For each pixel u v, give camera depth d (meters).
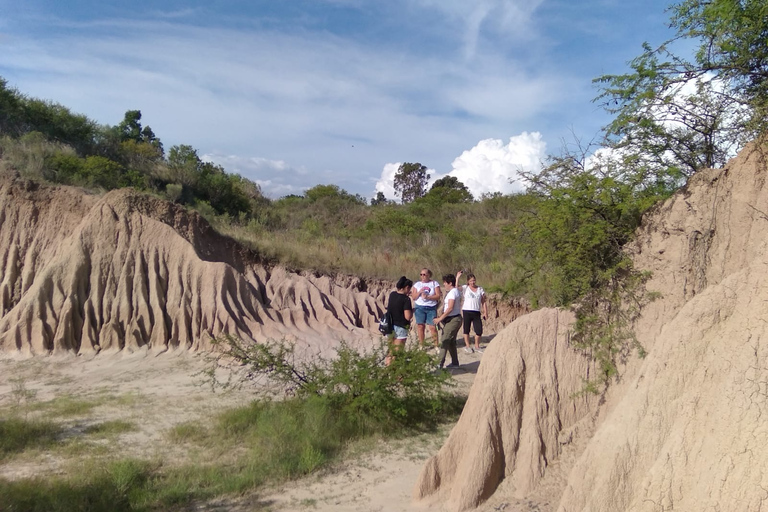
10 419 7.50
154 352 11.91
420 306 11.21
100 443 6.97
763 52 5.08
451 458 5.32
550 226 5.64
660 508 3.55
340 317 14.37
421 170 48.19
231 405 8.62
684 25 5.48
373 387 7.34
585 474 4.08
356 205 33.16
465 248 19.12
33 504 5.21
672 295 5.05
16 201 14.30
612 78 5.67
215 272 13.08
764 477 3.21
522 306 14.65
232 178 30.06
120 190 14.15
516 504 4.75
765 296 3.79
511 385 5.24
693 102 5.44
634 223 5.67
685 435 3.70
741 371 3.62
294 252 16.72
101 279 12.62
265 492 5.73
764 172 4.75
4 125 20.88
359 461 6.48
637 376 4.27
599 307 5.46
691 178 5.18
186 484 5.76
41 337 11.69
